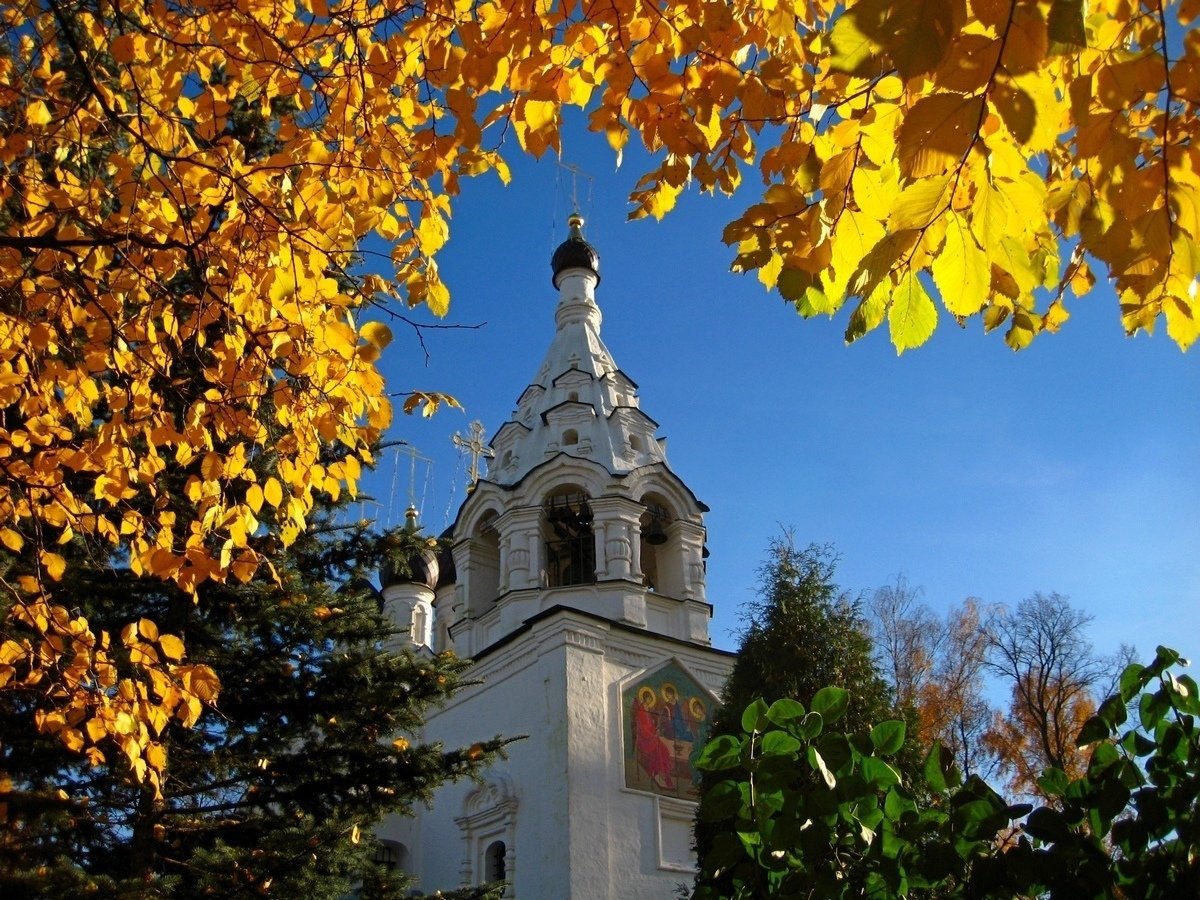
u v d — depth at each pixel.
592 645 22.86
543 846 20.95
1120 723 4.86
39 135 6.12
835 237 3.56
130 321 6.05
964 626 34.38
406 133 6.04
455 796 24.33
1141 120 3.76
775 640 16.22
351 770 11.22
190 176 5.89
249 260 5.81
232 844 10.59
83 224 5.80
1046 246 3.91
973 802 4.66
